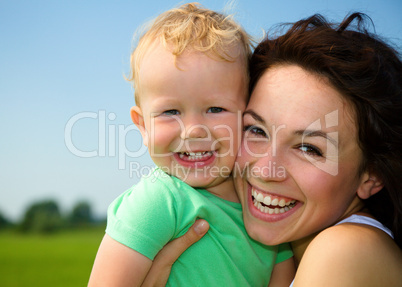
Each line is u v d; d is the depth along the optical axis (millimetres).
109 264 1965
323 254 1764
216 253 2109
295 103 1926
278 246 2371
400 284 1708
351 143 1943
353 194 2045
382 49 2113
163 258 2045
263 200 2047
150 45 2172
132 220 2000
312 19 2229
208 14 2359
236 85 2141
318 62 1937
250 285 2176
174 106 2080
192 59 2064
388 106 1940
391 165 1986
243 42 2297
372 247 1748
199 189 2258
